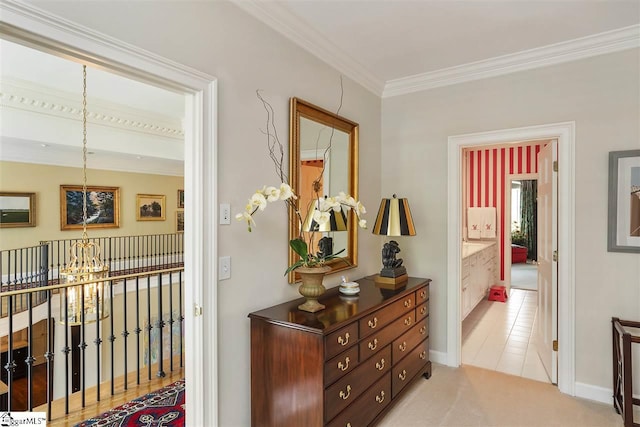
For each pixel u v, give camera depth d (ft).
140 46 4.72
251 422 6.32
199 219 5.55
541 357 10.25
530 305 16.85
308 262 6.59
